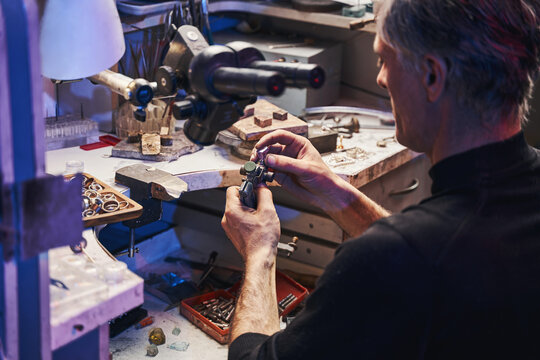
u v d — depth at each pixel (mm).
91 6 1238
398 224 734
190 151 1792
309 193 1252
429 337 724
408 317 706
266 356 782
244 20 2404
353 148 1877
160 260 2074
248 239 1057
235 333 919
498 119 763
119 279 793
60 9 1213
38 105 639
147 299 1831
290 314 1778
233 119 939
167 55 1022
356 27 1996
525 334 720
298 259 1997
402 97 815
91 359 815
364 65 2381
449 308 702
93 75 1360
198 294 1876
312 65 803
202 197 2092
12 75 625
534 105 2236
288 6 2242
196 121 937
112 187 1569
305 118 2090
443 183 779
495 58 734
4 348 732
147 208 1572
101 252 1141
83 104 1918
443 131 786
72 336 729
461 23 737
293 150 1290
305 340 748
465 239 714
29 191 639
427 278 699
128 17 1822
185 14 1766
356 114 2176
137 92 1163
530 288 714
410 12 768
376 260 709
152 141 1744
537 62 786
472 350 716
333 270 739
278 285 1879
